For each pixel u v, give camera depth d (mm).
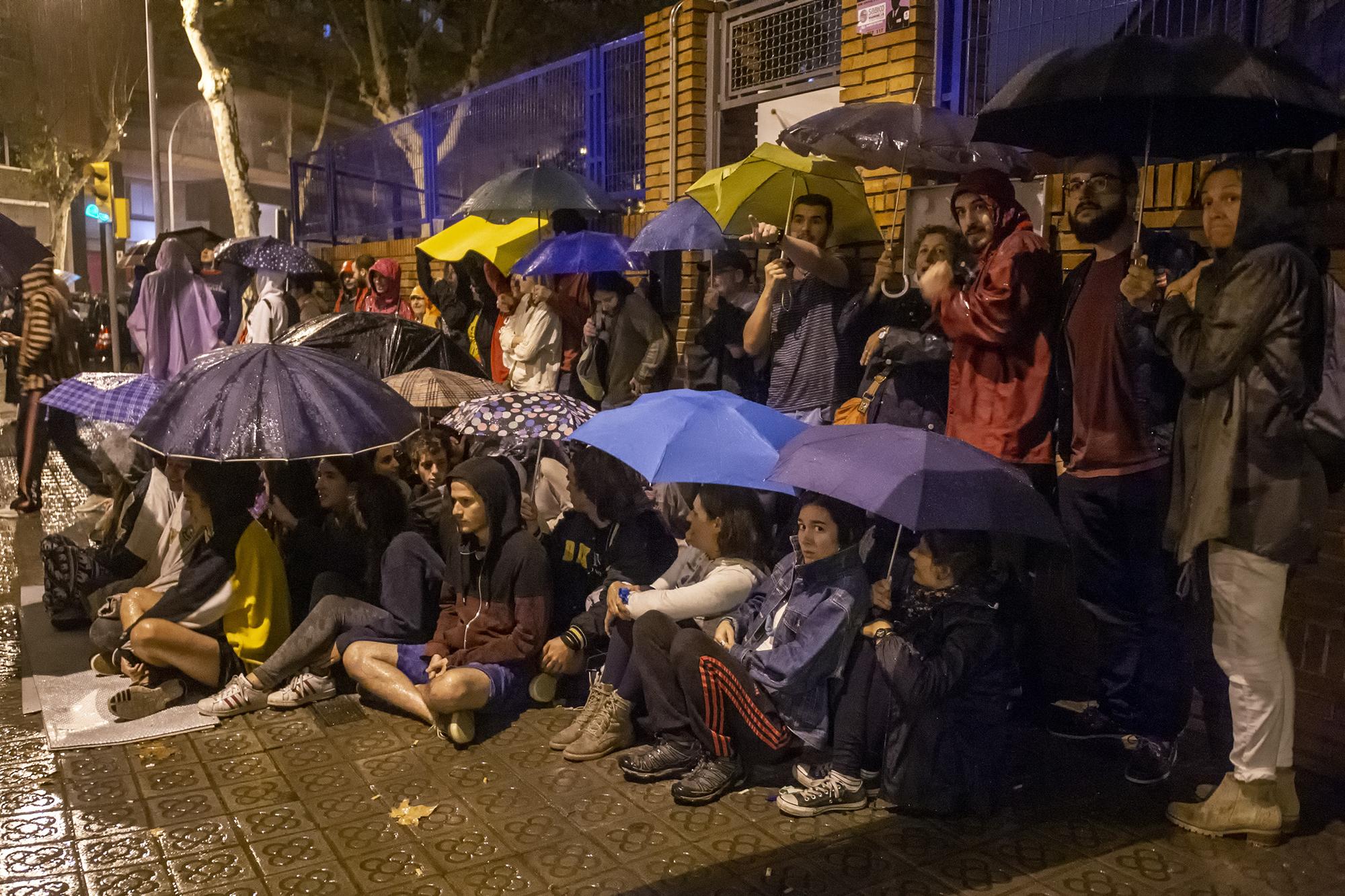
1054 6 5043
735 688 3580
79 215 37000
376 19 20625
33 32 32438
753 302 5844
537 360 6676
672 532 5141
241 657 4500
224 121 15797
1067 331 3795
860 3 5977
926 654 3414
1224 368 3053
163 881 3094
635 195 8758
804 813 3479
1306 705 3637
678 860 3217
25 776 3787
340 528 4711
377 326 6340
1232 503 3096
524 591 4234
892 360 4324
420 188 13469
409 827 3416
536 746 4055
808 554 3580
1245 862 3178
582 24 21500
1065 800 3592
